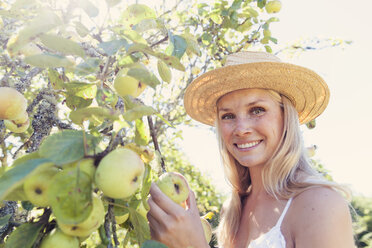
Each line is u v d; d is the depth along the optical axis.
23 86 1.70
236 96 1.93
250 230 1.80
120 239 3.34
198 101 2.32
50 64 0.97
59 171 0.95
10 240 0.91
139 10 1.37
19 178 0.75
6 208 1.36
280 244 1.49
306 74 1.95
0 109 1.42
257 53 2.12
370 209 8.12
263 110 1.88
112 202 1.07
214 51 3.08
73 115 0.99
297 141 1.82
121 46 1.10
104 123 1.16
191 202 1.54
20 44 0.97
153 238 1.45
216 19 2.85
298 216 1.48
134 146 1.14
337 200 1.43
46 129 1.63
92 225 0.91
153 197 1.42
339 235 1.36
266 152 1.85
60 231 0.94
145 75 1.03
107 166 0.90
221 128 2.01
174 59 1.09
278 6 2.86
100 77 1.16
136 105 1.16
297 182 1.65
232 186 2.16
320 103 2.21
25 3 1.26
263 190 1.87
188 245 1.40
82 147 0.91
